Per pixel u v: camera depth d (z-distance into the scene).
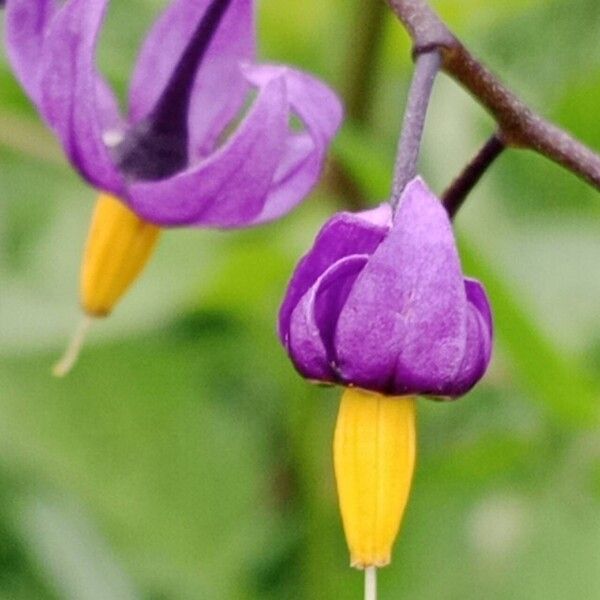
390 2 0.12
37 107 0.13
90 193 0.15
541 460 0.15
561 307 0.15
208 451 0.15
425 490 0.15
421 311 0.12
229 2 0.13
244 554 0.15
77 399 0.15
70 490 0.15
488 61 0.16
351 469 0.12
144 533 0.15
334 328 0.12
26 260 0.15
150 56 0.13
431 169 0.16
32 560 0.15
